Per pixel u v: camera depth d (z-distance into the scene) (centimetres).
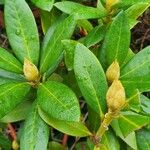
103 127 33
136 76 34
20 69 35
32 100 37
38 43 37
